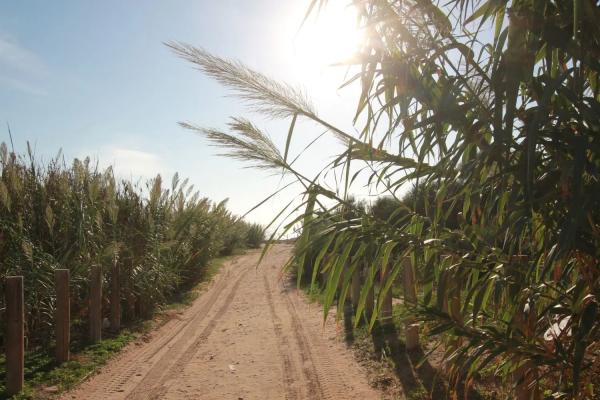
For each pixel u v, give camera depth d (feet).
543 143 7.25
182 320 38.11
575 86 6.97
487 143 8.20
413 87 8.52
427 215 9.76
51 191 31.50
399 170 9.56
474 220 9.18
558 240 6.35
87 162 35.42
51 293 27.12
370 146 9.37
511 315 9.21
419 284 10.44
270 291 51.39
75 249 30.99
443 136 9.09
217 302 46.37
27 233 28.43
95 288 28.86
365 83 8.95
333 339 28.63
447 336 10.78
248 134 10.00
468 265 9.18
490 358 8.51
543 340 9.02
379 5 8.41
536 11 6.87
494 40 8.16
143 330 33.47
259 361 25.61
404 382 19.74
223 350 28.19
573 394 7.25
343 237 9.62
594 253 7.29
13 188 29.25
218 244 63.05
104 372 24.13
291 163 9.86
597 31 6.73
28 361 24.62
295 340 29.50
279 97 9.59
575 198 6.26
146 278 37.42
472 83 8.64
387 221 9.84
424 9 8.10
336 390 20.42
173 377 23.35
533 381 9.86
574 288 8.13
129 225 37.42
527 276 7.89
